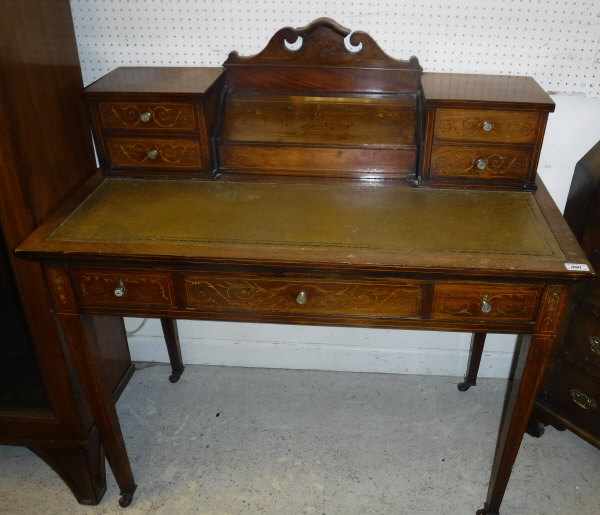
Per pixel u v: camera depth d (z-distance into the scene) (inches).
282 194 56.4
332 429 74.2
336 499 65.1
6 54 47.5
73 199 55.8
